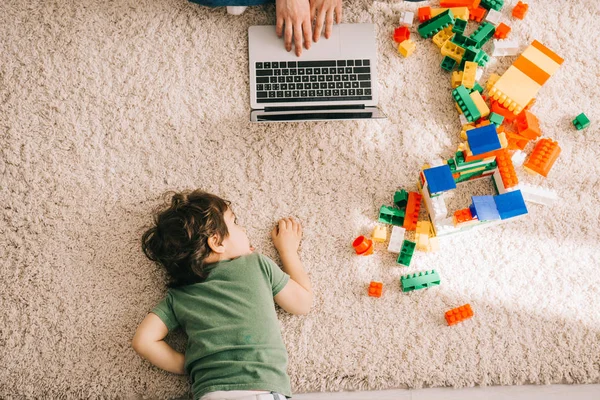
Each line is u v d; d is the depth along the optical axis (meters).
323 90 1.47
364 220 1.45
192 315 1.27
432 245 1.41
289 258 1.39
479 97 1.44
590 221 1.44
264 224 1.44
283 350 1.27
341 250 1.43
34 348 1.38
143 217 1.44
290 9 1.40
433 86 1.51
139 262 1.42
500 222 1.43
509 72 1.45
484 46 1.53
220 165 1.47
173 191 1.46
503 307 1.40
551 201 1.45
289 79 1.47
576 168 1.47
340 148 1.48
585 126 1.48
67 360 1.37
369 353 1.37
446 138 1.49
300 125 1.49
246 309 1.26
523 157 1.46
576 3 1.53
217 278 1.29
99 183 1.46
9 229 1.43
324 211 1.45
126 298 1.40
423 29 1.50
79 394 1.35
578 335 1.38
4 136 1.48
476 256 1.42
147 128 1.49
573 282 1.41
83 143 1.48
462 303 1.40
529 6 1.54
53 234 1.43
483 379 1.35
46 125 1.49
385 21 1.54
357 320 1.39
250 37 1.49
